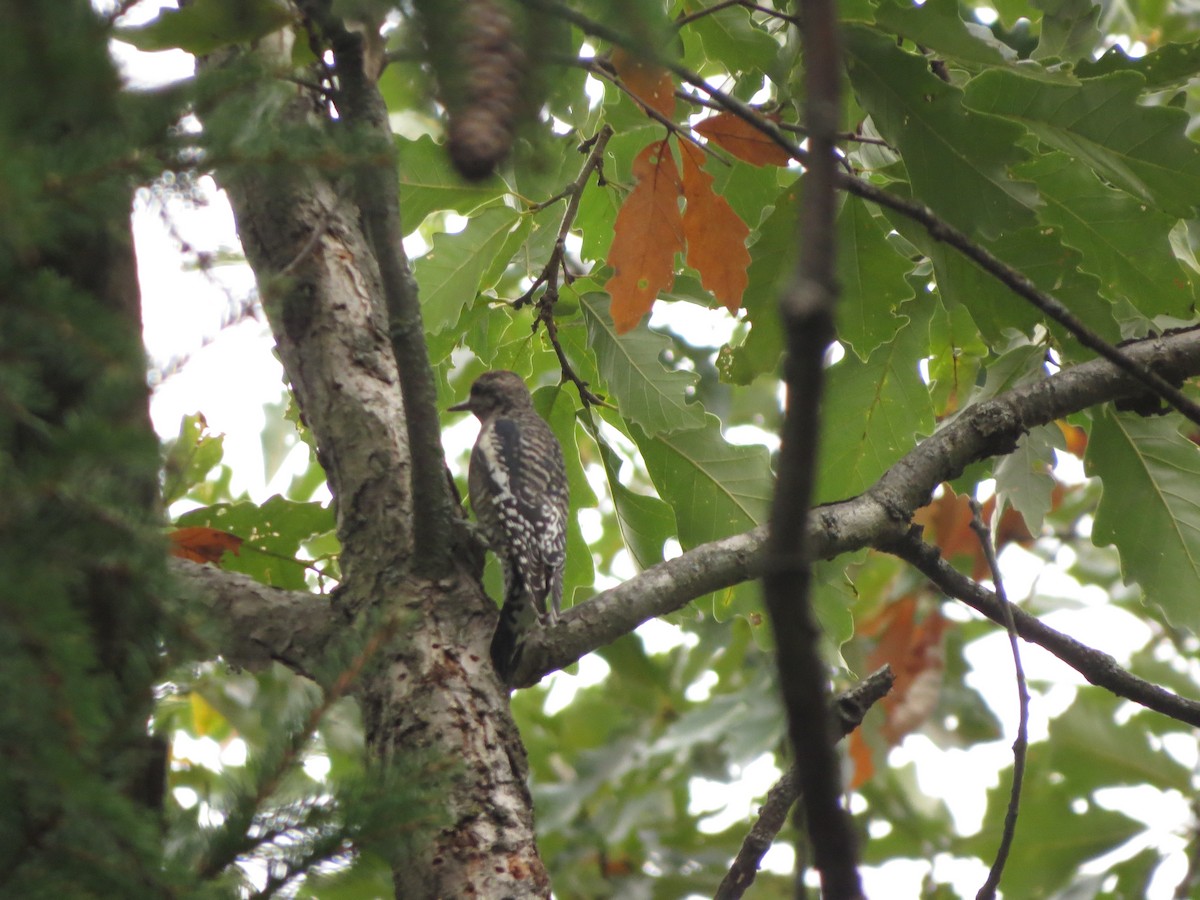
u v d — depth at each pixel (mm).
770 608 3154
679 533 9812
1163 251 8609
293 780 5066
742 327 15141
